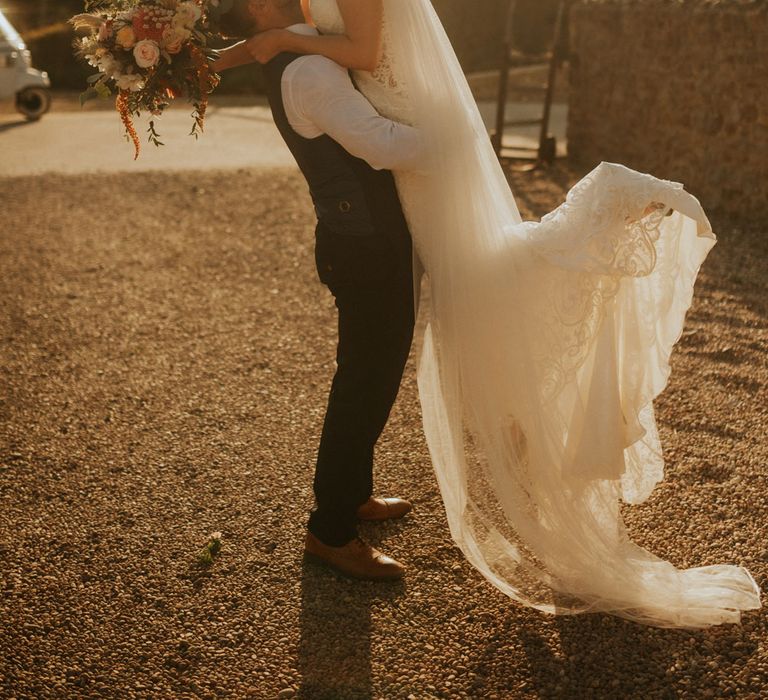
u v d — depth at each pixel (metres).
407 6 2.37
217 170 9.50
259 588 2.79
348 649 2.52
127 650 2.55
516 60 17.27
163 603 2.75
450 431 2.57
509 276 2.44
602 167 2.39
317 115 2.34
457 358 2.50
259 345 4.83
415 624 2.60
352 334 2.60
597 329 2.45
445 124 2.40
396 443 3.64
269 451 3.65
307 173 2.50
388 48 2.40
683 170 7.50
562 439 2.51
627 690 2.31
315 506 3.22
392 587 2.76
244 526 3.12
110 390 4.34
